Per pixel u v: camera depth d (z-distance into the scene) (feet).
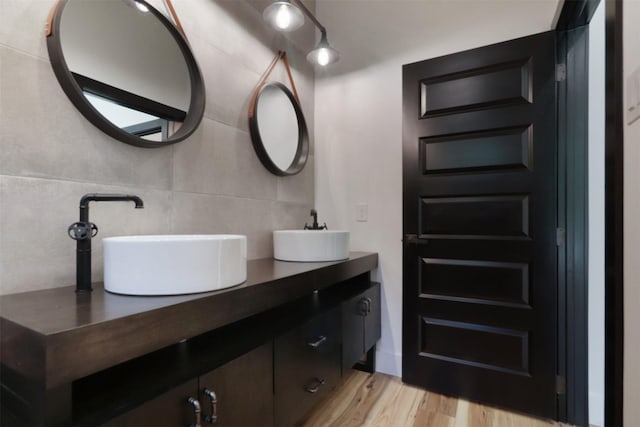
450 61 6.33
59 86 3.57
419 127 6.58
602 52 5.48
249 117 6.06
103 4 3.97
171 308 2.86
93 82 3.83
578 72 5.59
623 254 3.00
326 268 5.16
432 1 6.99
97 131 3.90
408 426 5.48
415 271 6.63
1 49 3.18
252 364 3.78
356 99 7.68
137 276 3.16
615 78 3.09
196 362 3.44
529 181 5.74
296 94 7.32
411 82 6.67
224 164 5.55
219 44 5.51
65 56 3.58
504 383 5.91
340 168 7.81
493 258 6.00
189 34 5.00
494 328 5.99
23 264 3.31
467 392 6.19
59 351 2.16
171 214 4.69
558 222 5.62
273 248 6.50
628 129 2.91
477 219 6.11
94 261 3.85
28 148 3.34
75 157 3.70
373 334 6.92
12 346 2.37
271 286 3.99
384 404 6.10
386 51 7.39
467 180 6.20
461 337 6.24
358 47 7.70
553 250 5.58
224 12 5.63
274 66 6.76
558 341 5.63
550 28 6.00
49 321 2.38
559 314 5.63
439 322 6.42
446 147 6.35
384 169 7.35
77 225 3.33
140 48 4.32
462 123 6.22
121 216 4.12
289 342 4.38
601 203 5.44
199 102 4.98
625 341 2.97
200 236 4.28
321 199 7.98
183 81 4.84
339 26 7.92
